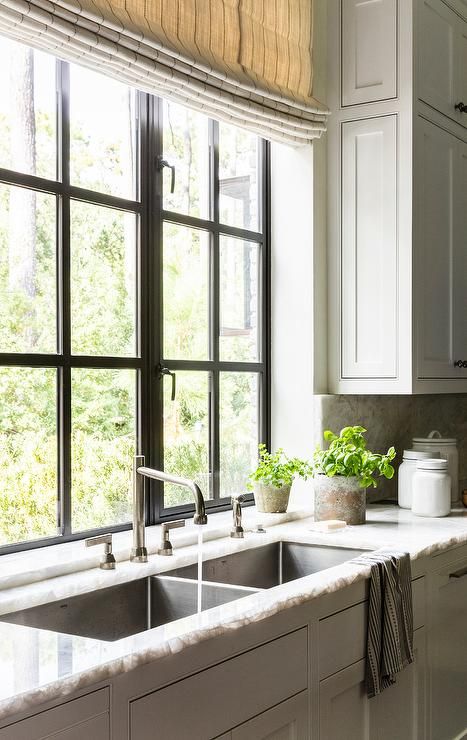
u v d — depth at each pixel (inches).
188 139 112.5
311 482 124.4
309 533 106.4
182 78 97.0
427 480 120.5
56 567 81.7
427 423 153.3
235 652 70.4
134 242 104.0
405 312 119.9
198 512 82.1
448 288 130.0
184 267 111.9
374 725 91.4
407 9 119.7
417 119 121.0
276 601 73.5
